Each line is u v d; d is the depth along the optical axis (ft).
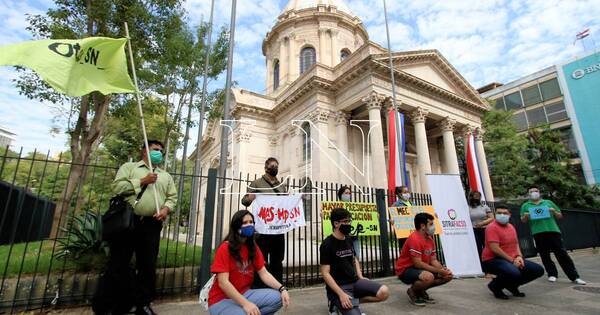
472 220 25.16
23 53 11.57
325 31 100.89
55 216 25.30
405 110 68.39
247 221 10.64
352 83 64.23
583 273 24.03
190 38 41.09
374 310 14.21
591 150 95.66
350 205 21.53
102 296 12.00
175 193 14.83
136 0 28.35
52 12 26.55
